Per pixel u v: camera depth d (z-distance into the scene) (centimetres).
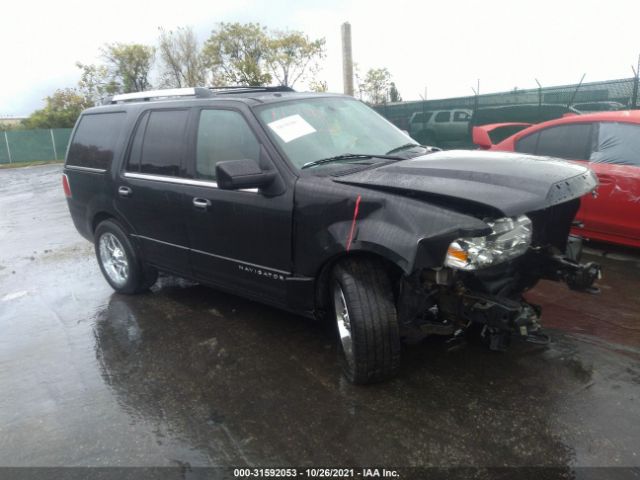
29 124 3931
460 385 321
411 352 362
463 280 293
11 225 1008
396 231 282
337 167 352
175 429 302
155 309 488
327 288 344
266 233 357
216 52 2966
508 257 283
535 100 1198
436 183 293
